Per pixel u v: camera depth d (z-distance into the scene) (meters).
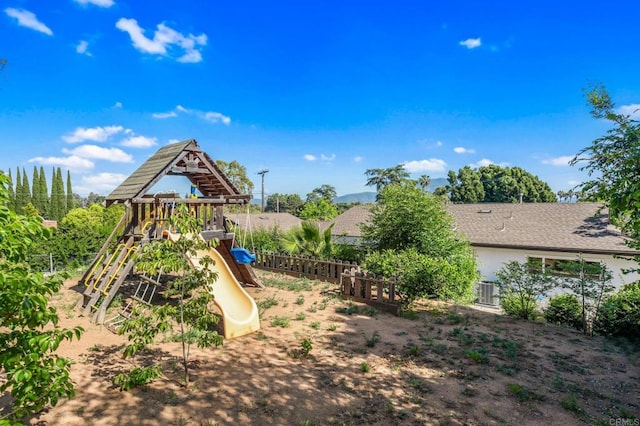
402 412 4.62
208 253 9.62
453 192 54.91
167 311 5.11
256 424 4.26
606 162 4.71
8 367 2.88
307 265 13.98
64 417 4.24
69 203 58.69
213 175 11.02
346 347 6.90
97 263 10.93
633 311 7.78
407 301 10.10
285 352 6.57
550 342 7.55
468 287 11.25
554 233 17.23
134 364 5.81
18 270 2.82
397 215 13.71
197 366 5.82
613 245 14.96
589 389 5.41
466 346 7.11
